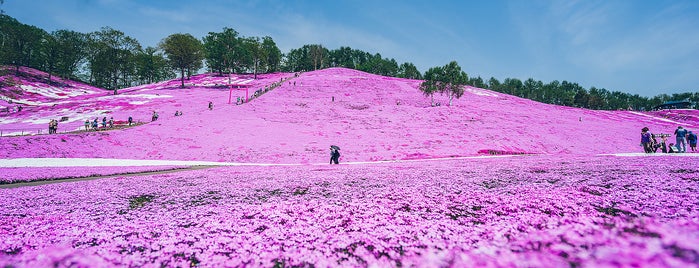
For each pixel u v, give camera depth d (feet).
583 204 22.38
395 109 177.47
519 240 14.35
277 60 444.14
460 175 42.78
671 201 20.80
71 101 205.77
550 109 235.20
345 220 22.47
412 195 29.89
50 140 89.35
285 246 17.60
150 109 162.50
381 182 39.47
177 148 99.86
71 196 34.09
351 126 139.03
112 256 16.01
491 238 16.14
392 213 23.90
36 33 335.06
